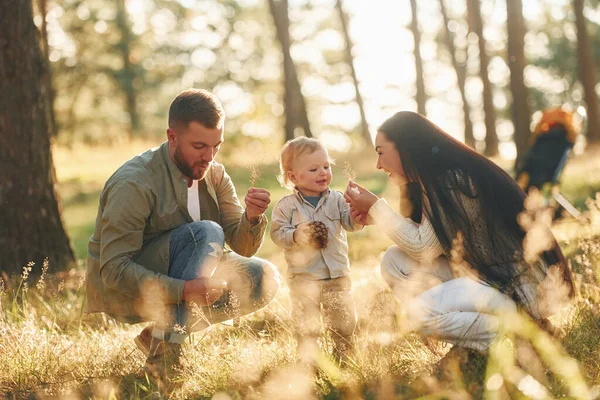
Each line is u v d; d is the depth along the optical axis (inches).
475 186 139.9
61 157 920.3
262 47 1843.0
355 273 241.1
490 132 1041.5
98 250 158.1
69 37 1448.1
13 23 268.5
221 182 170.2
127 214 149.3
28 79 271.9
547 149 296.5
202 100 150.9
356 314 161.3
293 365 147.6
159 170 156.4
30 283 249.3
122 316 159.6
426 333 138.6
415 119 147.4
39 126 274.7
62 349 166.6
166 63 1716.3
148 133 1513.3
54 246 275.0
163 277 146.4
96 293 159.2
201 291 145.3
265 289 163.6
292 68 1037.2
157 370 147.3
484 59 1030.4
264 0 1785.2
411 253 144.3
